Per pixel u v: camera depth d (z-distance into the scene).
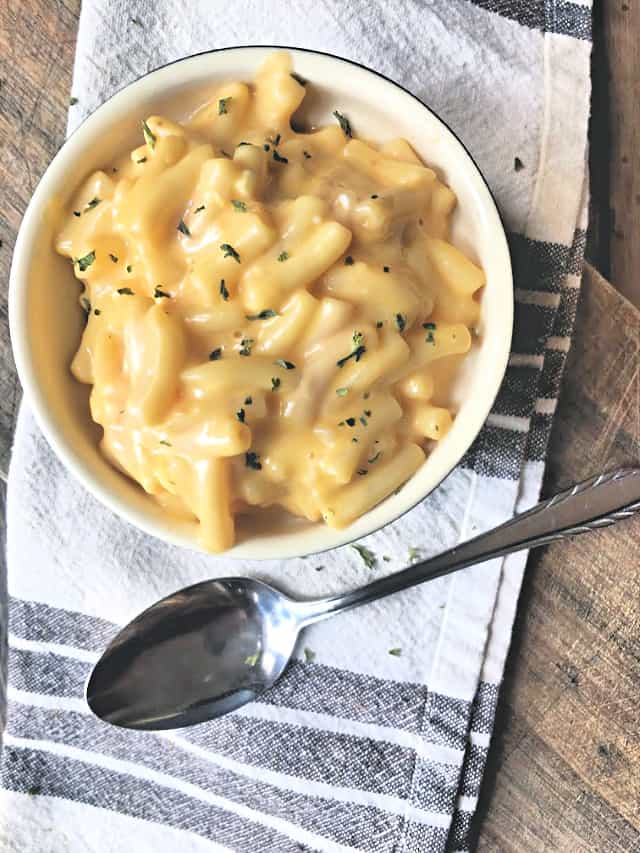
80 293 0.24
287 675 0.28
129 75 0.26
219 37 0.26
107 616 0.28
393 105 0.23
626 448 0.27
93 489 0.23
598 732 0.28
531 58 0.26
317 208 0.21
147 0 0.26
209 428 0.21
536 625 0.28
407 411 0.23
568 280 0.26
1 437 0.27
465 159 0.23
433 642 0.27
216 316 0.21
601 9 0.27
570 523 0.26
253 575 0.27
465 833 0.28
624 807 0.27
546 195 0.26
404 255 0.23
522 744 0.28
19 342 0.22
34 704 0.28
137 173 0.22
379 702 0.28
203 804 0.29
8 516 0.27
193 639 0.27
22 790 0.29
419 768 0.28
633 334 0.27
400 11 0.26
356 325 0.22
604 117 0.27
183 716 0.27
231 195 0.21
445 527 0.27
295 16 0.26
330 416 0.22
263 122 0.23
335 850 0.28
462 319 0.23
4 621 0.29
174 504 0.23
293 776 0.28
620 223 0.27
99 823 0.29
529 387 0.26
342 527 0.23
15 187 0.26
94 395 0.23
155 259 0.22
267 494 0.22
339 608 0.27
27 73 0.26
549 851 0.28
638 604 0.27
